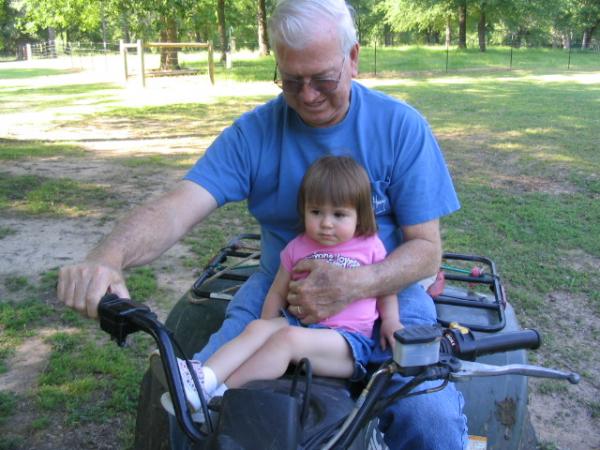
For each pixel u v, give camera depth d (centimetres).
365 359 224
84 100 1820
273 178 258
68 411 356
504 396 257
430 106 1598
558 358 422
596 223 688
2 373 394
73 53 4219
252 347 213
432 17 4441
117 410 358
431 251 248
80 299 183
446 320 276
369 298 233
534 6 4125
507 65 3145
